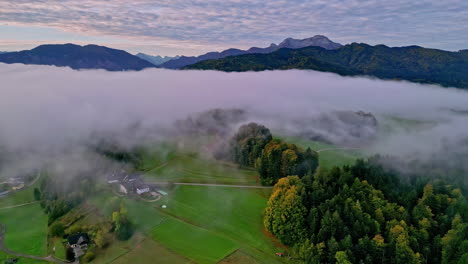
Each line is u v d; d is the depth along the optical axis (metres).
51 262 76.38
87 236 83.94
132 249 79.00
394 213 83.25
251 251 77.75
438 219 82.25
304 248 73.31
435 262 72.62
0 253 80.56
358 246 71.19
